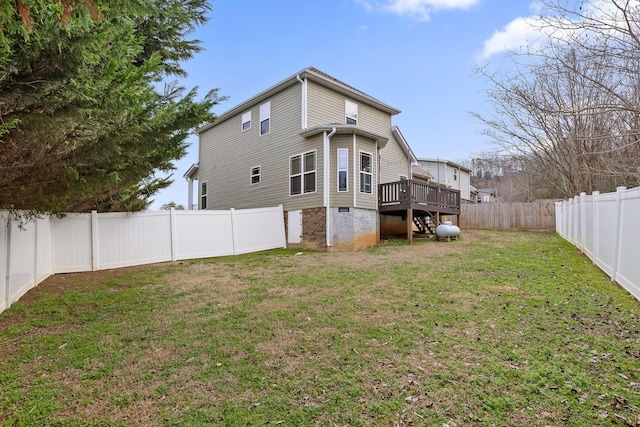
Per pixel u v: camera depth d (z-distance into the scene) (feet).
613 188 34.53
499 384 9.22
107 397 9.06
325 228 38.99
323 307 16.38
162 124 14.58
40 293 19.84
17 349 12.10
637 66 14.82
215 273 25.98
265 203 47.42
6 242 16.57
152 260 31.76
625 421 7.59
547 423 7.66
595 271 21.75
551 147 36.42
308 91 42.45
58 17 9.05
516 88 27.25
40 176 13.35
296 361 10.91
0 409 8.49
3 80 9.66
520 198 92.58
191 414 8.29
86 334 13.51
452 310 15.25
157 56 12.92
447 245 38.32
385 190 44.80
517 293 17.43
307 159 41.78
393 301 16.96
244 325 14.24
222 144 56.70
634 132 15.70
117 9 10.11
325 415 8.17
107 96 11.52
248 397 8.98
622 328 12.41
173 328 14.07
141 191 32.27
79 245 27.84
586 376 9.44
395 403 8.56
